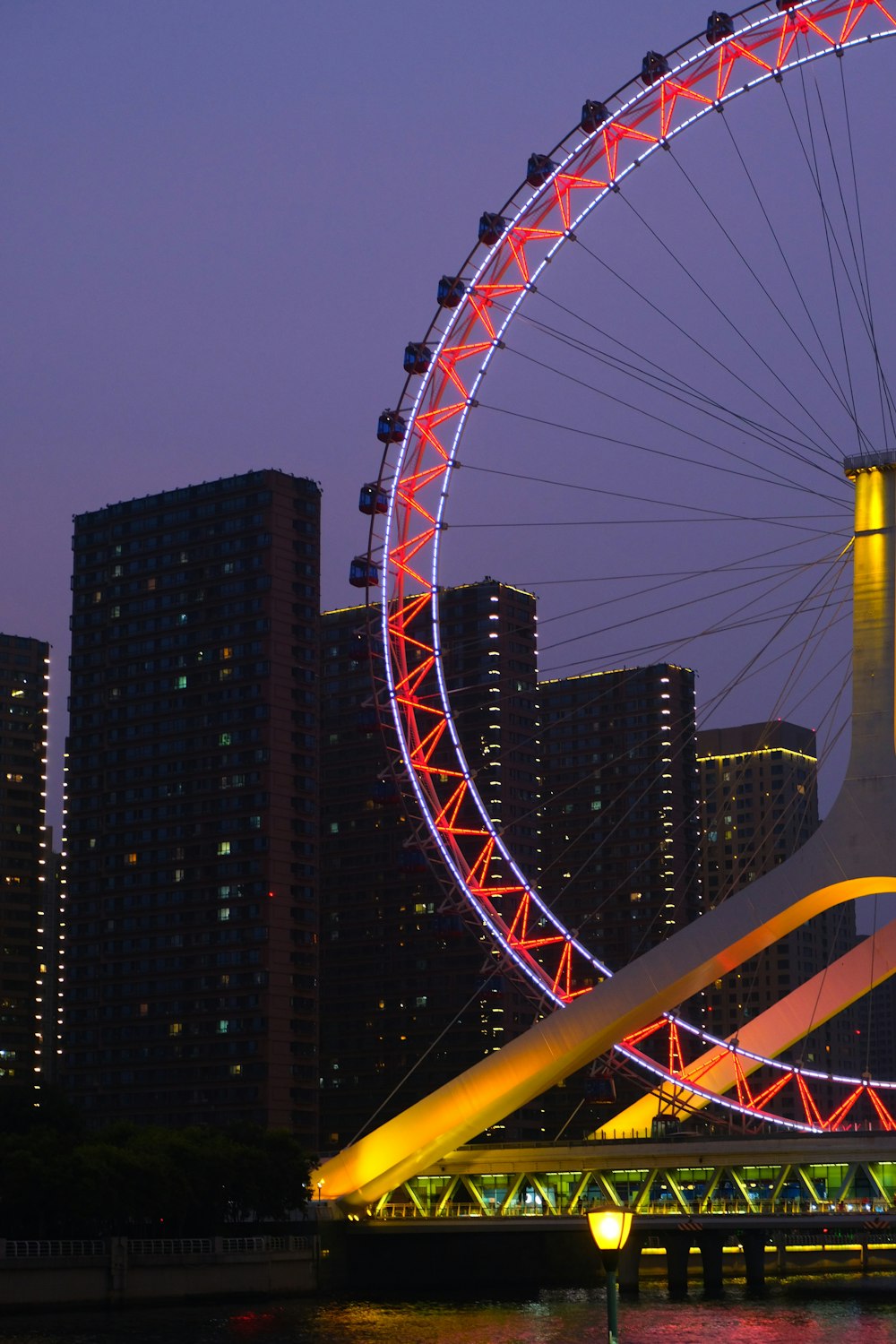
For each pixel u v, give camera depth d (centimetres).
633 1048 15450
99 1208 13912
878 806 13012
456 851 14725
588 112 13875
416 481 14862
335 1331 11675
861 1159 13762
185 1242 14375
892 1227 14375
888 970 14612
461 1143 15025
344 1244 15650
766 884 13250
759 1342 11000
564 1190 15675
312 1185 15588
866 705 13188
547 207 14200
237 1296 14388
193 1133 15950
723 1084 15212
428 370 14625
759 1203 15238
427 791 15100
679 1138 15112
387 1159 15050
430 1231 15350
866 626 13288
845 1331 11862
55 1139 14562
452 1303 14338
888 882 12925
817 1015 14588
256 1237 14825
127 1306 13462
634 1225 14338
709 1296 15712
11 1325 11938
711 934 13375
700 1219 14150
